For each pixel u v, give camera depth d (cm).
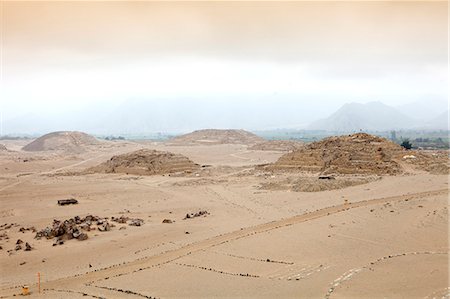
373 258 4744
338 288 3906
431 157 13538
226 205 9144
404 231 5716
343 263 4653
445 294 3584
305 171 13475
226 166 17175
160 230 6988
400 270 4288
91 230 7112
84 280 4703
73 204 9894
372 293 3728
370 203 7950
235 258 5091
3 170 17612
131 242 6338
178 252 5556
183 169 16100
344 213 7088
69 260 5619
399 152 13525
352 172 12525
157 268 4909
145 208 9219
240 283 4244
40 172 17512
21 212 9106
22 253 5981
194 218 7931
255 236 6022
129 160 16700
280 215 7606
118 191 11650
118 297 4056
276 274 4462
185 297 3938
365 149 13475
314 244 5428
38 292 4397
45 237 6750
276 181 11675
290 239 5728
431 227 5762
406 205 7300
